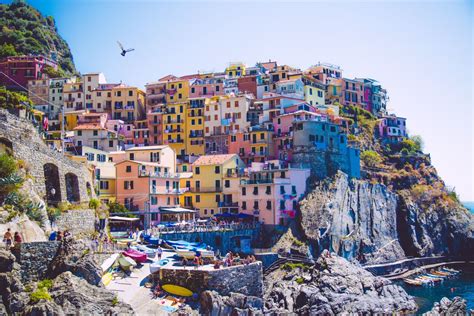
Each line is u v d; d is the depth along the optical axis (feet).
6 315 162.09
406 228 512.22
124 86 605.31
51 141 421.18
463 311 296.92
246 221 414.21
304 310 297.74
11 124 236.43
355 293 316.60
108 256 242.37
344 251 426.92
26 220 204.03
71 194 277.23
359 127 604.08
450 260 516.73
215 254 310.04
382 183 533.14
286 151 475.72
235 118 530.27
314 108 524.93
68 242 193.67
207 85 592.19
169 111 558.15
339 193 444.55
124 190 402.31
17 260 178.81
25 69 633.20
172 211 389.80
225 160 444.96
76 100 606.96
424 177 590.55
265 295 322.55
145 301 223.71
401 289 339.77
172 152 473.26
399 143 633.61
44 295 170.60
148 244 306.14
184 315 219.41
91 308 177.47
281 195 416.05
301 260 374.63
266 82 600.39
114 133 530.27
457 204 569.23
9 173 208.13
